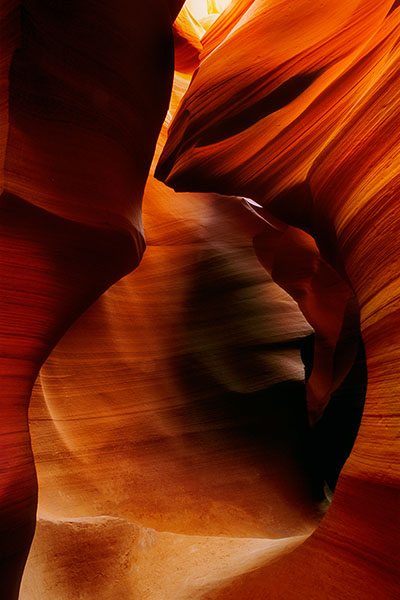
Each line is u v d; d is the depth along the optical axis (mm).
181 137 6105
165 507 6766
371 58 3635
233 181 5023
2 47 3000
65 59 3309
